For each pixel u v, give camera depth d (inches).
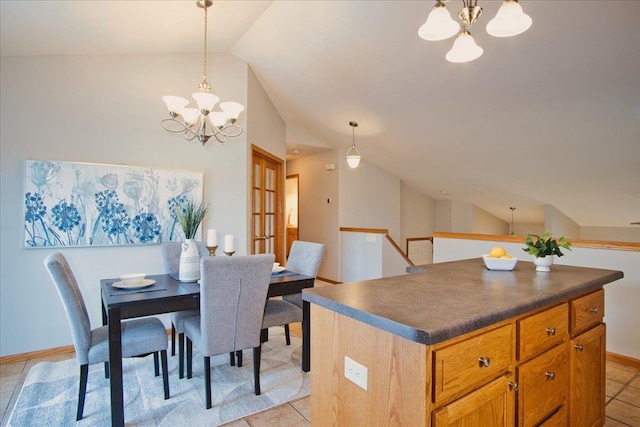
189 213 106.0
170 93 138.5
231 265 84.0
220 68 150.3
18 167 112.1
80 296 91.7
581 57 101.8
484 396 44.9
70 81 120.0
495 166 191.2
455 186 245.8
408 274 76.5
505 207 260.5
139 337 85.7
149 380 100.0
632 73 102.2
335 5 110.4
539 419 55.6
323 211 252.5
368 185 250.8
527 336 53.1
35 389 94.3
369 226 251.9
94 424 79.4
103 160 125.3
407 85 139.3
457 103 141.7
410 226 285.4
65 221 118.0
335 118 188.7
